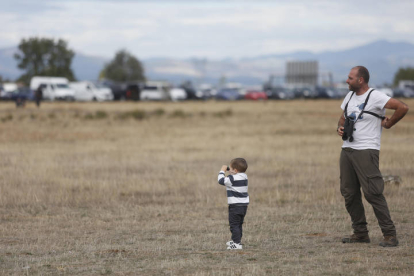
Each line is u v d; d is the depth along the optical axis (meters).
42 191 31.39
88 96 153.38
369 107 18.36
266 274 14.66
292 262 16.20
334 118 98.44
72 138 65.94
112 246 19.23
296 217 24.95
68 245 19.59
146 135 70.06
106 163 44.75
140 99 161.00
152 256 17.47
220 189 33.03
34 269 15.74
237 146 57.47
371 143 18.31
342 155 18.98
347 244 18.98
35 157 47.94
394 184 32.75
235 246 18.30
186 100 170.00
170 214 26.23
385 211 18.36
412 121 88.44
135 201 29.92
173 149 55.09
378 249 17.83
